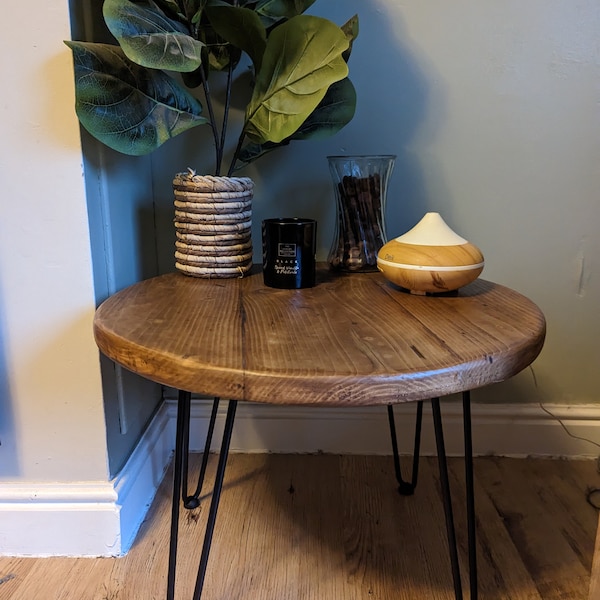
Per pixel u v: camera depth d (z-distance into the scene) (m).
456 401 1.28
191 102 0.94
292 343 0.62
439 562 0.95
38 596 0.86
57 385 0.92
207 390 0.55
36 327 0.89
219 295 0.84
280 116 0.89
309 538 1.00
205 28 0.99
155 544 0.99
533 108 1.15
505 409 1.28
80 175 0.84
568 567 0.94
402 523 1.05
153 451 1.15
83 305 0.89
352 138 1.17
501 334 0.65
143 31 0.77
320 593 0.88
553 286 1.23
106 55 0.80
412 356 0.58
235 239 0.95
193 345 0.61
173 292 0.86
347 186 1.00
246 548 0.98
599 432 1.27
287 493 1.14
